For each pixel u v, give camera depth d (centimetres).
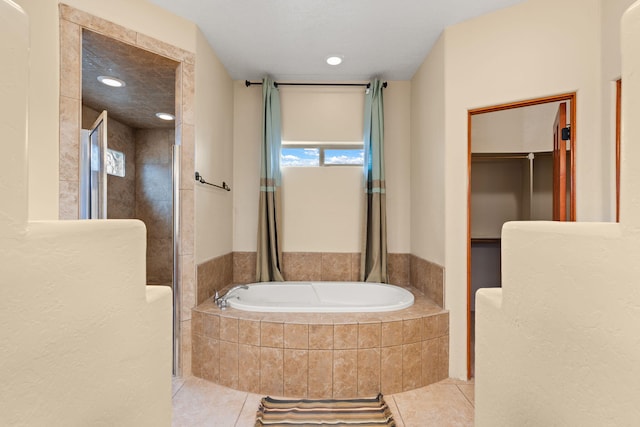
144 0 209
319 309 228
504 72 216
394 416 188
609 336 49
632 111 46
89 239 59
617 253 48
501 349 81
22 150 45
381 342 211
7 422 44
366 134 314
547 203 297
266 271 312
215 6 215
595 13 189
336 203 328
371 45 259
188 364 232
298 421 181
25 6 165
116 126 381
